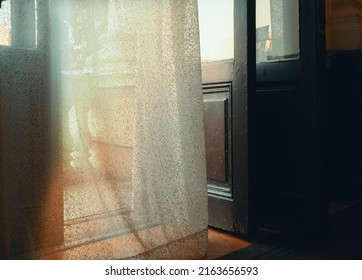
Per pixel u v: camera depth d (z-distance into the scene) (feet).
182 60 6.62
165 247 6.22
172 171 6.51
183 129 6.63
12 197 5.51
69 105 5.90
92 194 5.95
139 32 6.27
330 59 10.36
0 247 4.82
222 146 7.66
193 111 6.70
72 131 5.95
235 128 7.36
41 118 5.68
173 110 6.56
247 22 7.04
